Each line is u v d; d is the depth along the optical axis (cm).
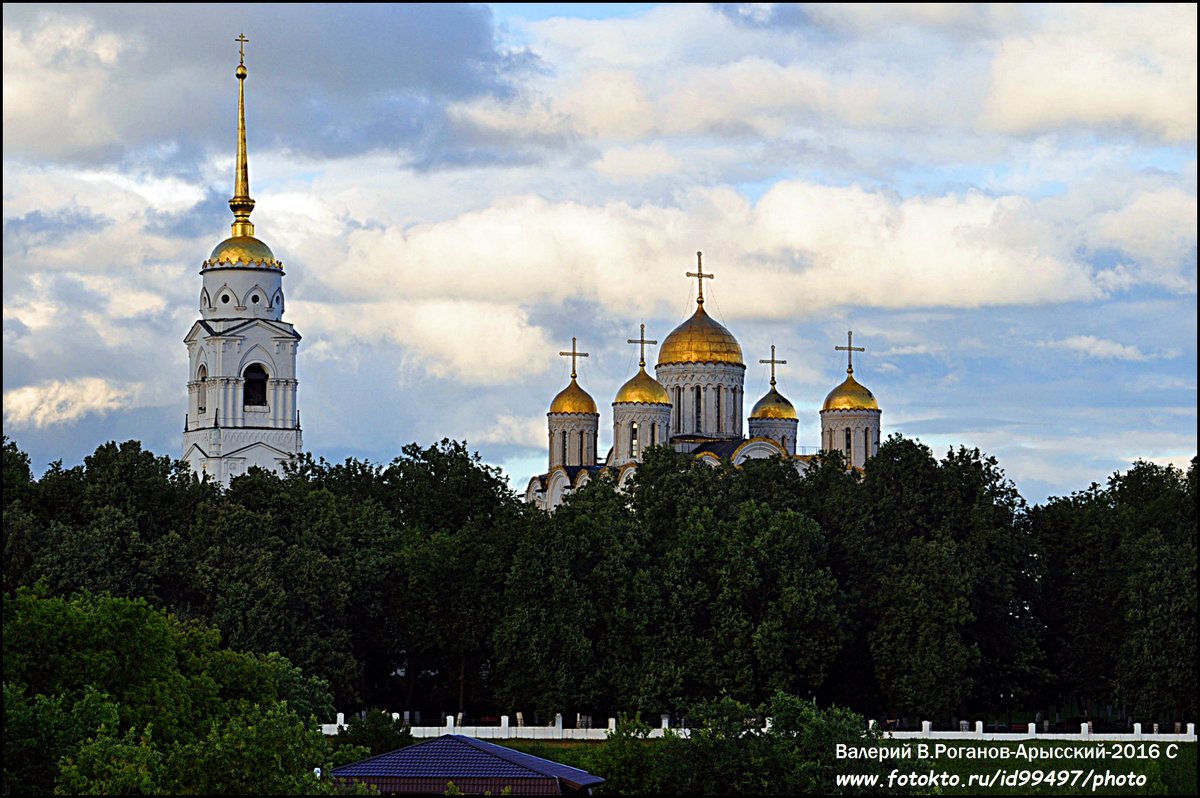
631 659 15875
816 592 15975
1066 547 17350
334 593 15938
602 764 10475
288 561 15812
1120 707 17112
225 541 15975
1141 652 15612
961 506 17100
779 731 10581
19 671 10681
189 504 17025
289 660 13762
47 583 14350
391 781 9781
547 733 14850
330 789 8906
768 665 15600
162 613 12544
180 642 12119
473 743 10269
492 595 16638
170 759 9062
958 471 17188
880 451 17500
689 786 10225
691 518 16888
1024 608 17075
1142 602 15838
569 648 15625
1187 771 13300
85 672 10825
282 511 17488
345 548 16938
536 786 9681
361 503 18975
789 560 16275
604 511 16862
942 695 15525
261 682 12388
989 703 16888
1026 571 16925
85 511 16025
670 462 18338
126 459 16600
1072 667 16812
